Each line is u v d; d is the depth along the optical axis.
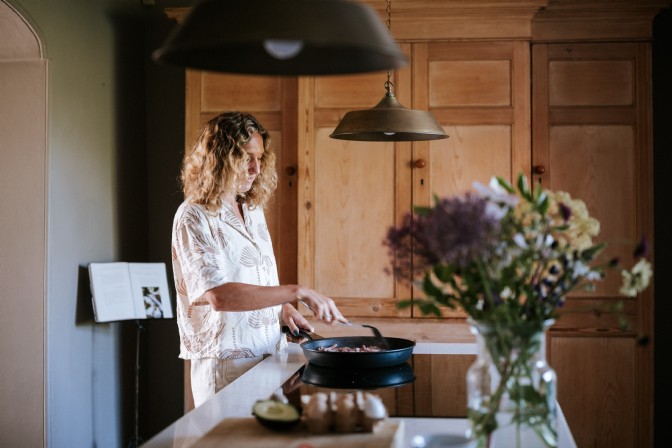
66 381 3.10
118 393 3.60
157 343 3.94
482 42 3.32
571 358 3.36
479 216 1.09
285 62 1.31
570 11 3.33
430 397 1.66
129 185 3.71
